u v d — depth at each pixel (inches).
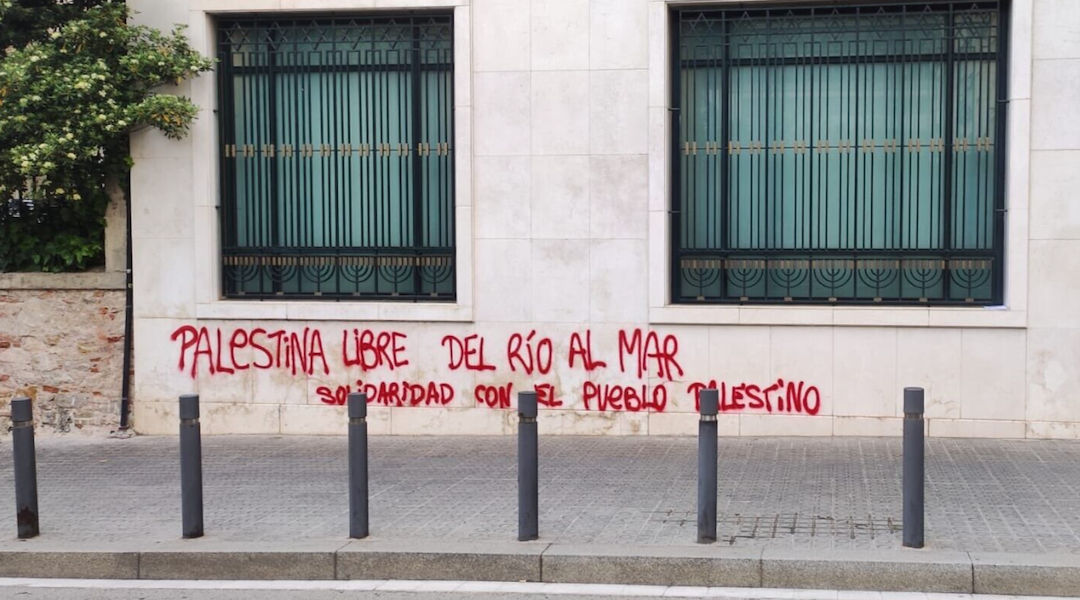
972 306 410.6
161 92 446.9
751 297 427.8
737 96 426.9
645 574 267.9
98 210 454.6
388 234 449.7
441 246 446.0
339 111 450.6
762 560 262.8
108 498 351.6
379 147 448.8
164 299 451.2
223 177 454.9
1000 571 252.4
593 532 293.9
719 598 255.0
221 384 451.2
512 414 436.8
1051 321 398.6
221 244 456.8
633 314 426.6
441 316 437.1
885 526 292.8
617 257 426.6
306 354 446.9
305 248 453.7
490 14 429.7
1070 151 394.0
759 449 398.9
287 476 377.4
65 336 456.1
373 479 366.0
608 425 431.8
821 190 422.9
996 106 407.8
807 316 414.0
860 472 359.9
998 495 324.2
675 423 426.9
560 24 425.7
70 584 281.7
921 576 256.1
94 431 456.1
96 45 433.7
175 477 381.7
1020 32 394.3
